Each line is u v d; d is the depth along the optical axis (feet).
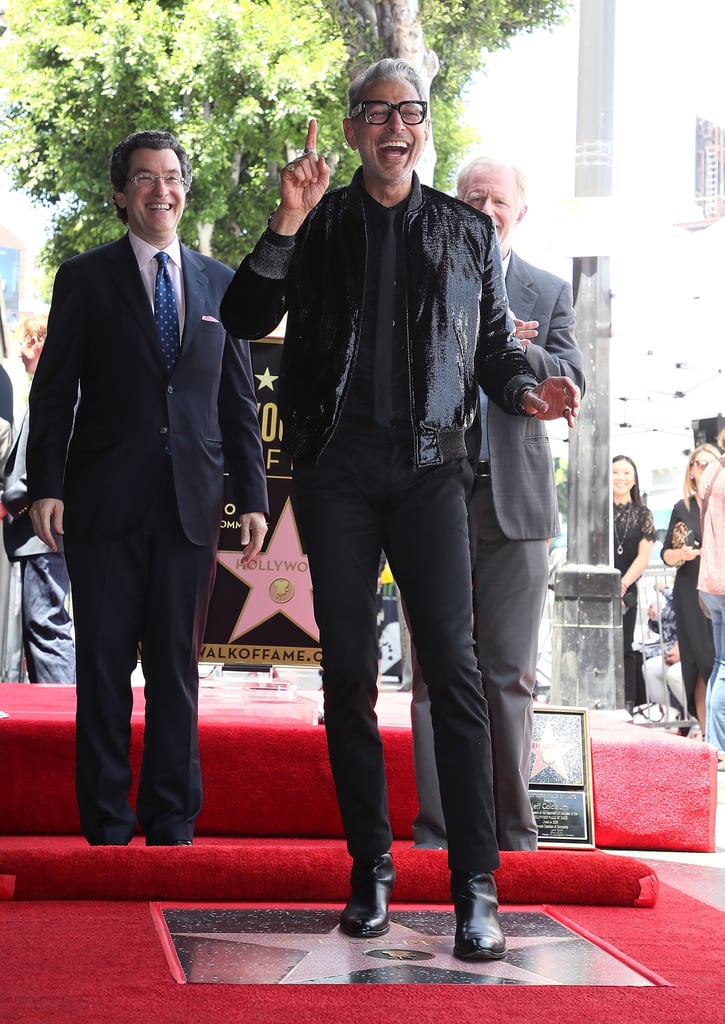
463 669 8.34
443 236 8.96
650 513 23.04
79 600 11.24
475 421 9.36
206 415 11.55
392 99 8.73
